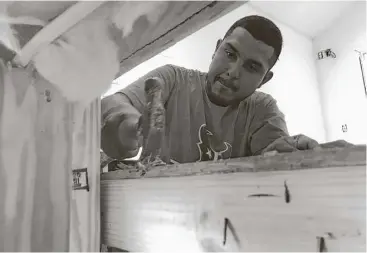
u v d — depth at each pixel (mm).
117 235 497
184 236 397
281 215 312
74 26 415
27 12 415
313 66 2023
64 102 507
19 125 474
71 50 464
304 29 1934
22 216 453
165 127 745
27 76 492
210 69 869
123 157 614
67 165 496
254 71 826
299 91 1805
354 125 1857
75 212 489
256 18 819
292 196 306
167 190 426
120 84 784
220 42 876
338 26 1953
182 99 814
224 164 364
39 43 451
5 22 437
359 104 1833
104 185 537
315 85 1993
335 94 1959
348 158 273
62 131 500
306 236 293
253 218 332
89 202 505
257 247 326
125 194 493
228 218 353
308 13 1769
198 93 853
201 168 386
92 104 532
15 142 467
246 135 862
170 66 839
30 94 488
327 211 283
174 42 455
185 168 406
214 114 842
